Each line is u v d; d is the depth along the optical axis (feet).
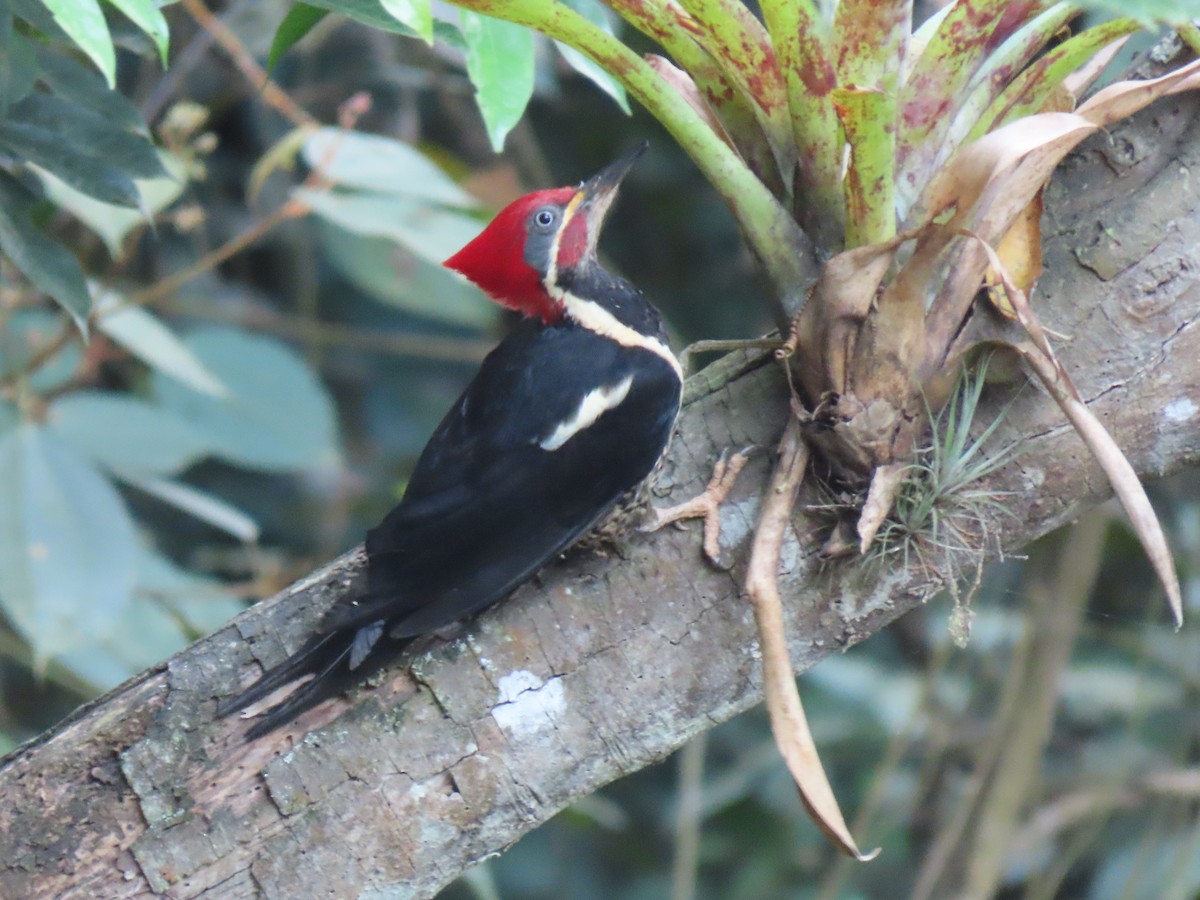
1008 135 15.89
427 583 18.74
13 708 37.65
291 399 29.71
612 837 39.47
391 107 39.75
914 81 17.76
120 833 17.63
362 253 32.60
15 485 22.90
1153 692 33.42
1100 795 30.45
